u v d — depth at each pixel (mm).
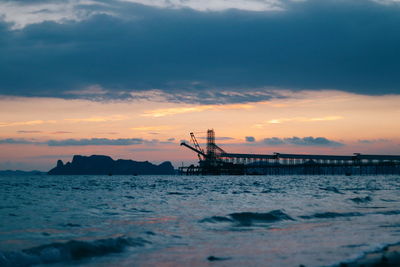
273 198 50219
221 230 24812
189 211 34156
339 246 19922
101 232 23531
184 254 18297
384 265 15758
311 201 44750
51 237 21969
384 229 25438
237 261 16953
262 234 23516
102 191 70938
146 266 16344
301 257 17547
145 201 44906
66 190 74812
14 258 16891
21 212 32750
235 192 67188
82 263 16812
